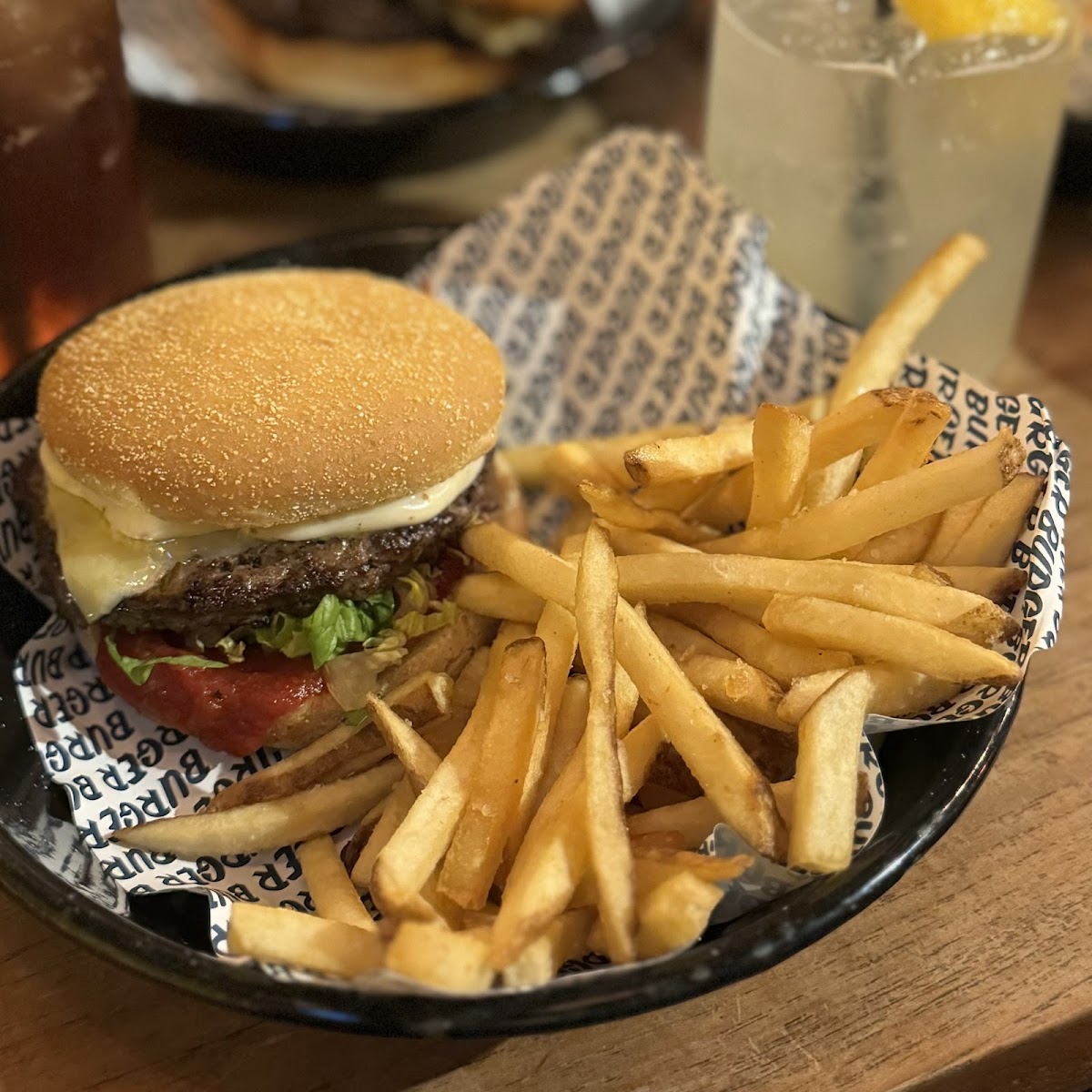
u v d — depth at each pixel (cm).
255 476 28
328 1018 22
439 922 22
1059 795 29
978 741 26
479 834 24
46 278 36
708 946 23
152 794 29
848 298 40
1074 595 34
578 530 33
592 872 23
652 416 38
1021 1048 25
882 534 28
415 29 51
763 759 27
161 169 50
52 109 33
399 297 34
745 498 31
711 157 41
